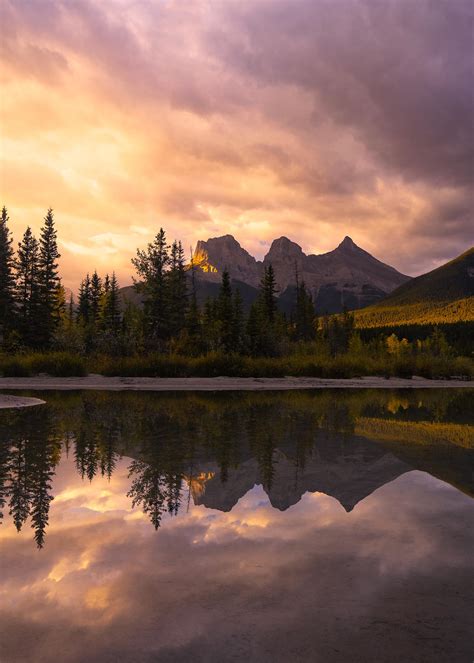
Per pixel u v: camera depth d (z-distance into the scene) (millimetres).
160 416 12078
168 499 4824
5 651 2117
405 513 4387
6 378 24125
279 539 3650
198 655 2096
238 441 8492
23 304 43844
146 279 51875
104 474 5902
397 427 10703
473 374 42312
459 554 3357
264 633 2289
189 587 2797
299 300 72562
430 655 2115
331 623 2391
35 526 3949
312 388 25391
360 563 3180
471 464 6695
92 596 2672
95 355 31844
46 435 8898
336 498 4910
